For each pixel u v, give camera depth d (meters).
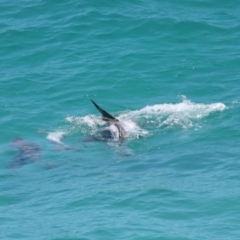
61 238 49.69
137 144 71.75
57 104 81.44
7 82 87.00
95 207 55.41
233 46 95.50
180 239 48.66
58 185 61.78
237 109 78.12
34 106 80.94
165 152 68.94
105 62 91.50
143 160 67.25
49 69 90.75
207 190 57.53
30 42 98.75
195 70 89.00
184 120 76.75
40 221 53.34
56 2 110.56
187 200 55.53
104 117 76.19
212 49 94.81
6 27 103.12
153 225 51.16
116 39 98.44
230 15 105.19
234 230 49.75
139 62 91.38
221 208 53.72
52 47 97.00
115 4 108.88
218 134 72.31
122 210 54.38
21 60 94.00
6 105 81.06
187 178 61.06
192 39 97.81
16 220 53.94
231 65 90.12
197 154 67.38
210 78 86.81
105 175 63.59
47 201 57.81
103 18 104.00
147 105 81.00
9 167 66.88
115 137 73.62
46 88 85.38
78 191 59.56
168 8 107.94
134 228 50.69
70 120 77.81
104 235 49.75
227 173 61.62
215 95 82.44
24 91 84.88
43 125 76.75
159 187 58.88
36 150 70.69
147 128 75.44
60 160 68.25
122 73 88.62
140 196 57.00
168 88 84.88
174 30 99.81
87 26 102.06
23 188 61.62
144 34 99.25
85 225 51.72
